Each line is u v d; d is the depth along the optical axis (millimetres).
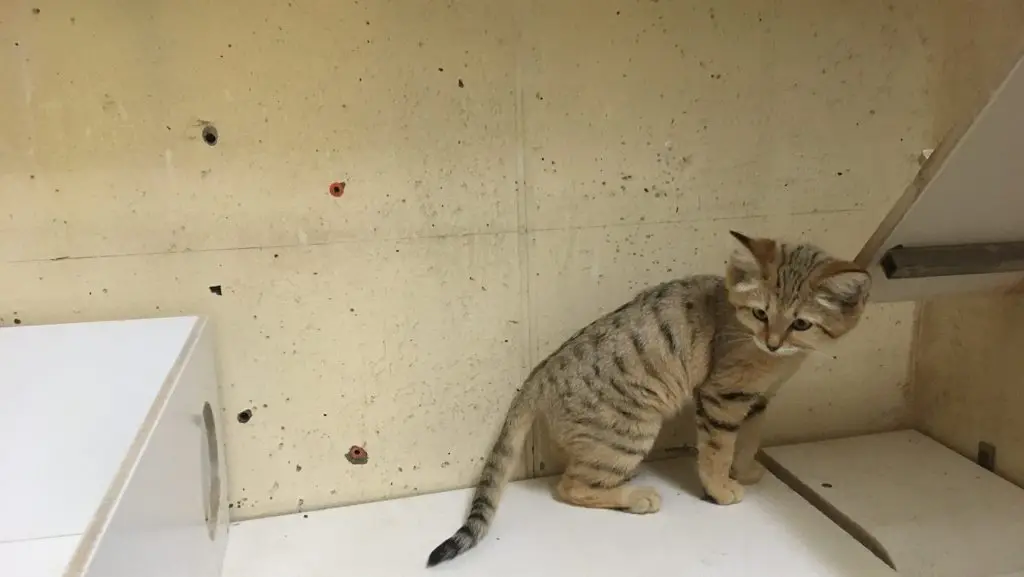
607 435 1477
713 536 1419
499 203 1496
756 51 1546
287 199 1411
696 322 1472
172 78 1326
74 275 1366
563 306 1578
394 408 1548
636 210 1564
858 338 1773
